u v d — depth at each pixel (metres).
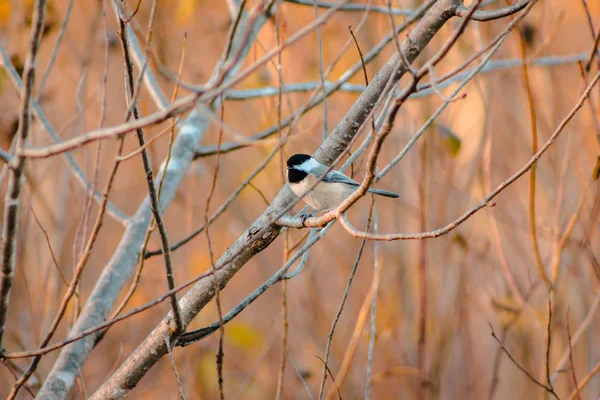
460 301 10.80
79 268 5.84
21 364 10.49
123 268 8.41
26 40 9.95
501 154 12.25
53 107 12.41
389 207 13.40
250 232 6.66
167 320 6.56
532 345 11.70
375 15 12.78
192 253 13.16
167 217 15.41
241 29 9.45
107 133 4.22
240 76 4.07
